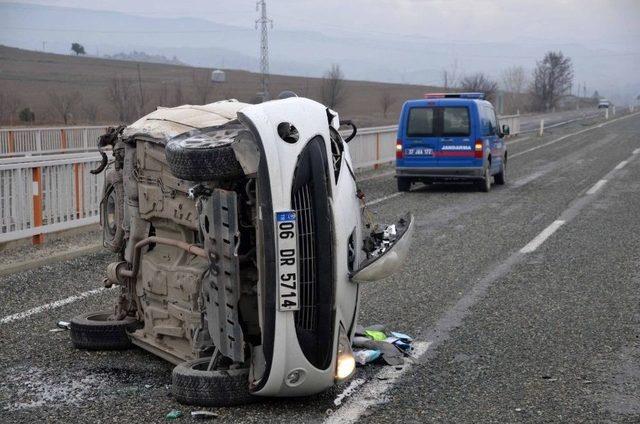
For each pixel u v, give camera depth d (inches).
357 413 209.2
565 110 4301.2
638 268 400.2
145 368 245.6
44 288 356.2
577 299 338.3
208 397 208.5
